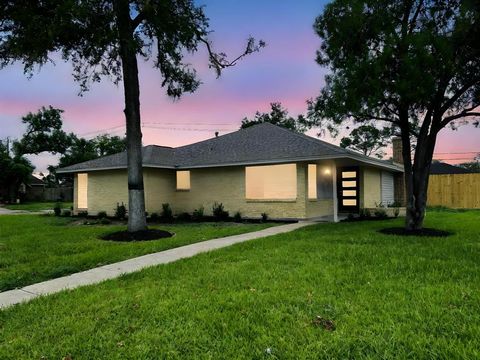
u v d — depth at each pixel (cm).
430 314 364
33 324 376
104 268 634
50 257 715
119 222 1501
